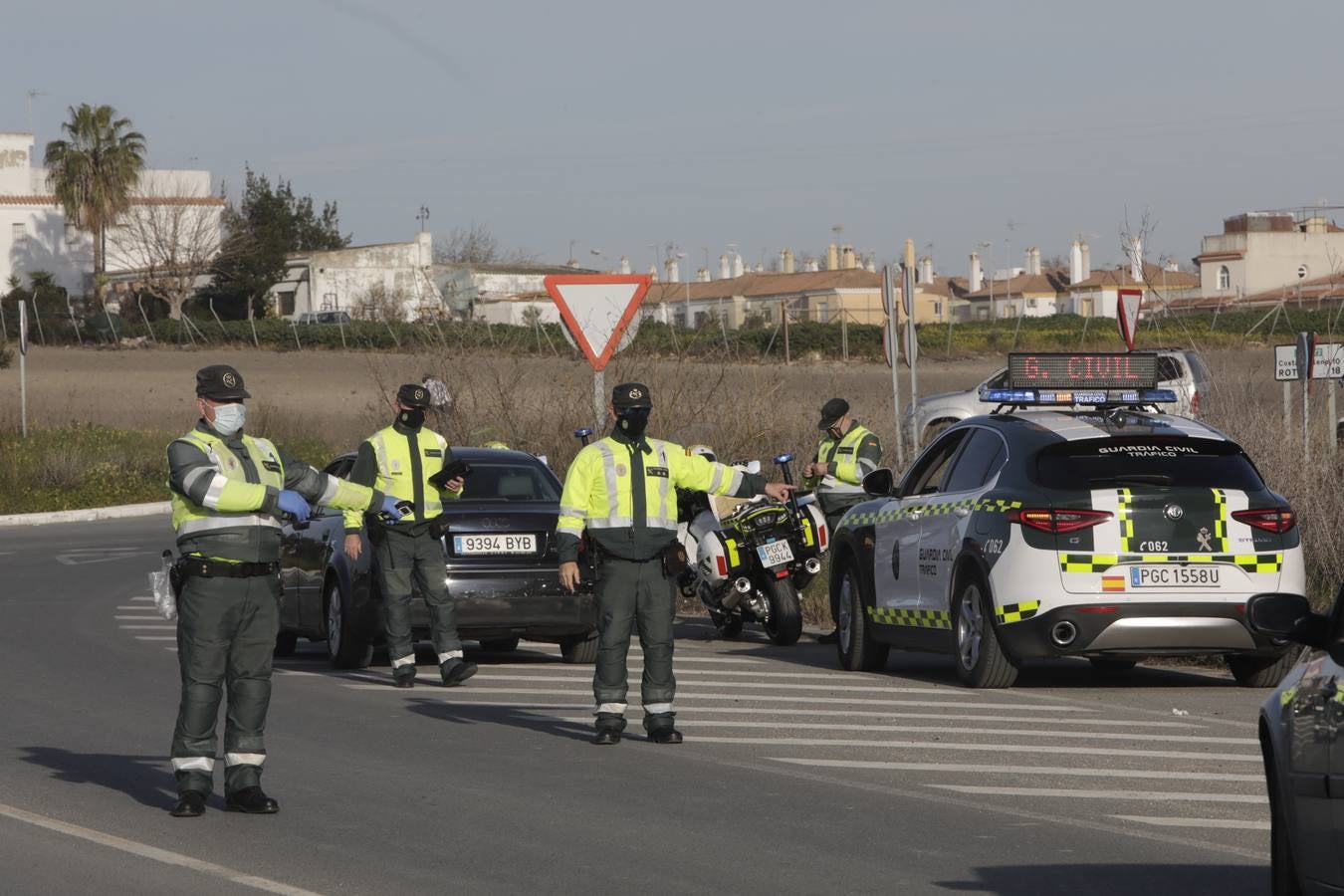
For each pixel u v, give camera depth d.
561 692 38.31
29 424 127.69
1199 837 22.97
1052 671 41.12
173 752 24.69
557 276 50.69
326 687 39.28
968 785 26.73
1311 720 16.45
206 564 24.34
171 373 187.88
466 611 40.16
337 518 43.19
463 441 64.94
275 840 23.00
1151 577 34.28
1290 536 34.88
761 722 33.28
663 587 30.89
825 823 23.92
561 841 22.83
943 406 90.00
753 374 67.00
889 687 38.16
